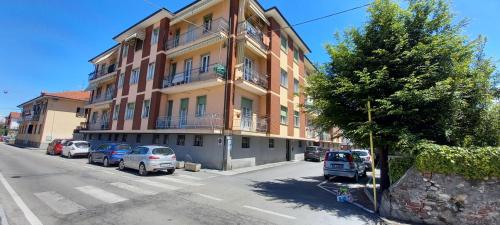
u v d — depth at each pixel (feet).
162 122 66.28
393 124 27.63
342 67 33.01
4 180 35.09
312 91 35.27
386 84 28.45
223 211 23.09
